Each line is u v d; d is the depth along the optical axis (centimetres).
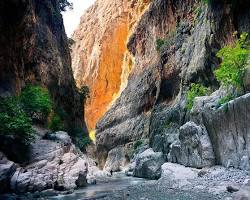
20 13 2519
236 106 1633
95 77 7931
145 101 4694
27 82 2938
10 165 1642
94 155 5912
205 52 2686
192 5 3584
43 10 3538
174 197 1338
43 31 3438
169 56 3744
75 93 4338
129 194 1541
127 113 5247
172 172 2033
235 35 2212
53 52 3619
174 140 2786
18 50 2745
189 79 2984
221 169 1752
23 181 1656
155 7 4694
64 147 2250
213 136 1927
